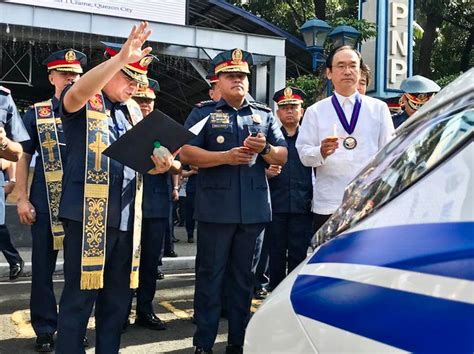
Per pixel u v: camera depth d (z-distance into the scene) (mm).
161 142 2805
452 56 20312
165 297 5777
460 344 1144
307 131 3633
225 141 3633
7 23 8406
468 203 1267
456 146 1376
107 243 2943
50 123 3986
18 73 15266
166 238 7746
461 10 18266
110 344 3068
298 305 1499
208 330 3660
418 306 1223
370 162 1996
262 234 3742
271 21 20062
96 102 2945
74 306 2887
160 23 9336
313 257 1650
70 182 2918
